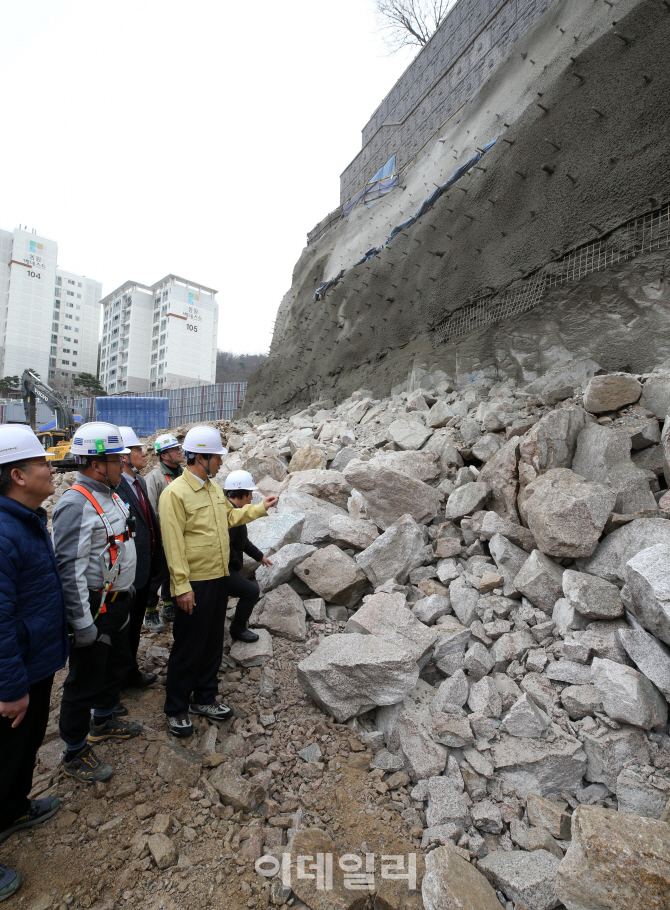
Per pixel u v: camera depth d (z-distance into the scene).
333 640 3.36
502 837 2.44
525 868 2.18
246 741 2.97
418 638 3.36
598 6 8.37
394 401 8.76
